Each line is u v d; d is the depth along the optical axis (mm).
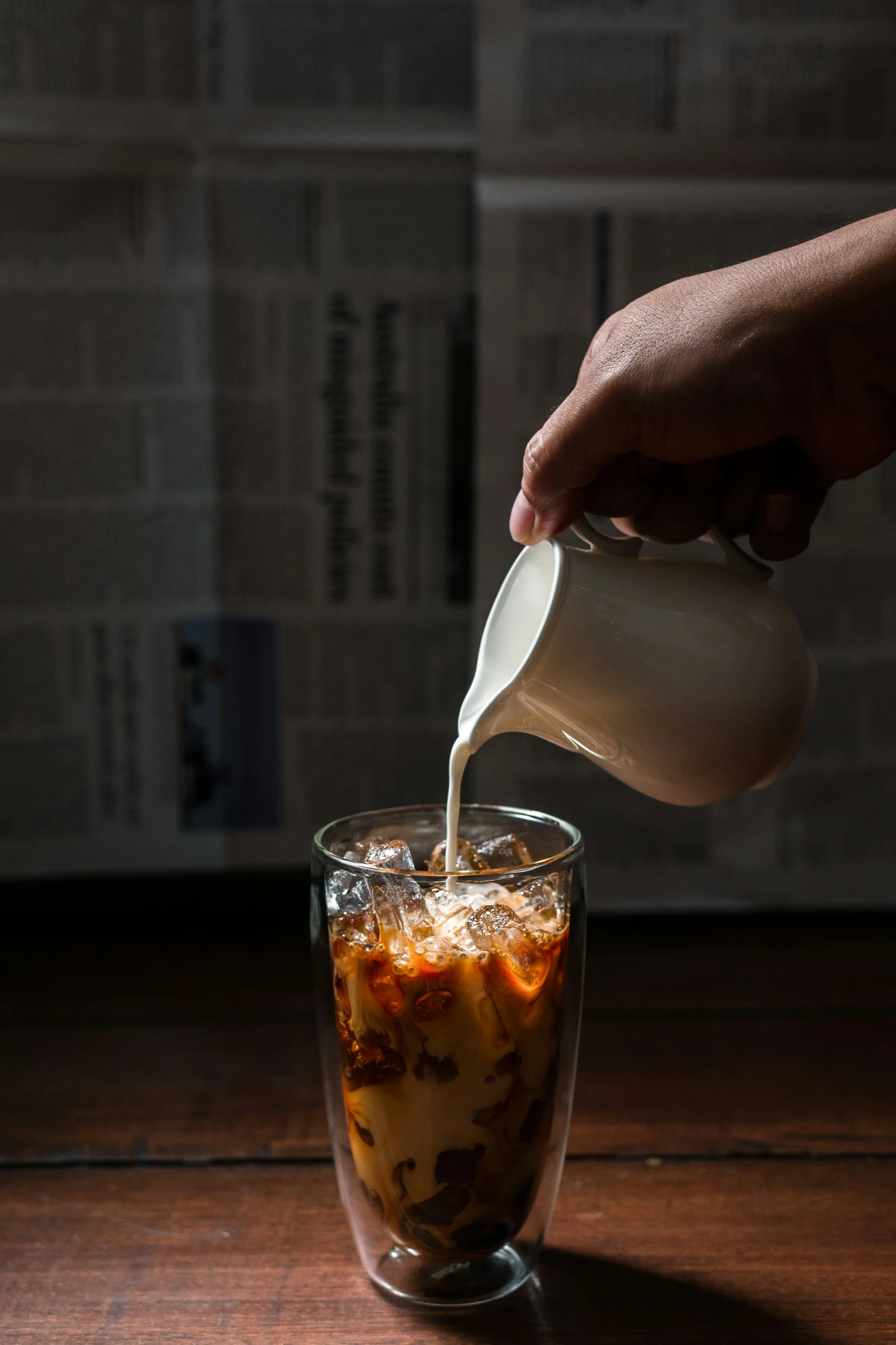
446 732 818
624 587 502
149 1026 700
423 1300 513
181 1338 500
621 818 822
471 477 796
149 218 764
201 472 790
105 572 795
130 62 748
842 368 505
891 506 800
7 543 788
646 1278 524
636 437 511
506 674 521
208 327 776
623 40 753
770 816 826
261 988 743
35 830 814
